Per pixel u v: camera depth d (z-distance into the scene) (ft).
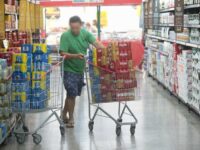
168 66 31.12
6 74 16.20
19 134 17.84
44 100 17.74
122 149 17.06
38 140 17.88
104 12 57.52
